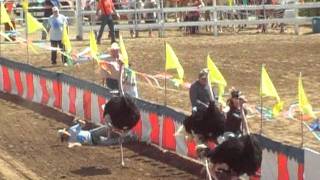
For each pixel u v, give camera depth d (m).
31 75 25.66
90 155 17.47
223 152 12.51
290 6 46.38
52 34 32.69
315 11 51.81
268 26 50.12
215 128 14.02
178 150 17.09
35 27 27.81
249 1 50.94
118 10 45.09
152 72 29.61
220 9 46.06
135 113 16.20
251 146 12.51
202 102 15.86
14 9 46.69
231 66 31.33
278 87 25.75
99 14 40.12
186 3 51.00
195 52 36.66
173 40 42.94
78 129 19.08
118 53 20.34
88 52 33.00
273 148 13.48
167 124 17.50
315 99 22.94
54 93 24.06
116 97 16.30
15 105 25.02
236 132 13.93
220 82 16.11
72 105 22.67
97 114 20.84
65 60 32.53
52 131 20.39
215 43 40.94
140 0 49.38
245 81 27.22
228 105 14.70
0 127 21.03
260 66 31.22
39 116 22.80
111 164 16.56
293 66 30.98
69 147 18.33
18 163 16.64
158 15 45.62
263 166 13.77
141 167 16.28
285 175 13.17
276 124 19.36
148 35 47.16
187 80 27.33
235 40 42.41
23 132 20.28
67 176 15.47
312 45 38.78
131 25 44.59
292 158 12.95
